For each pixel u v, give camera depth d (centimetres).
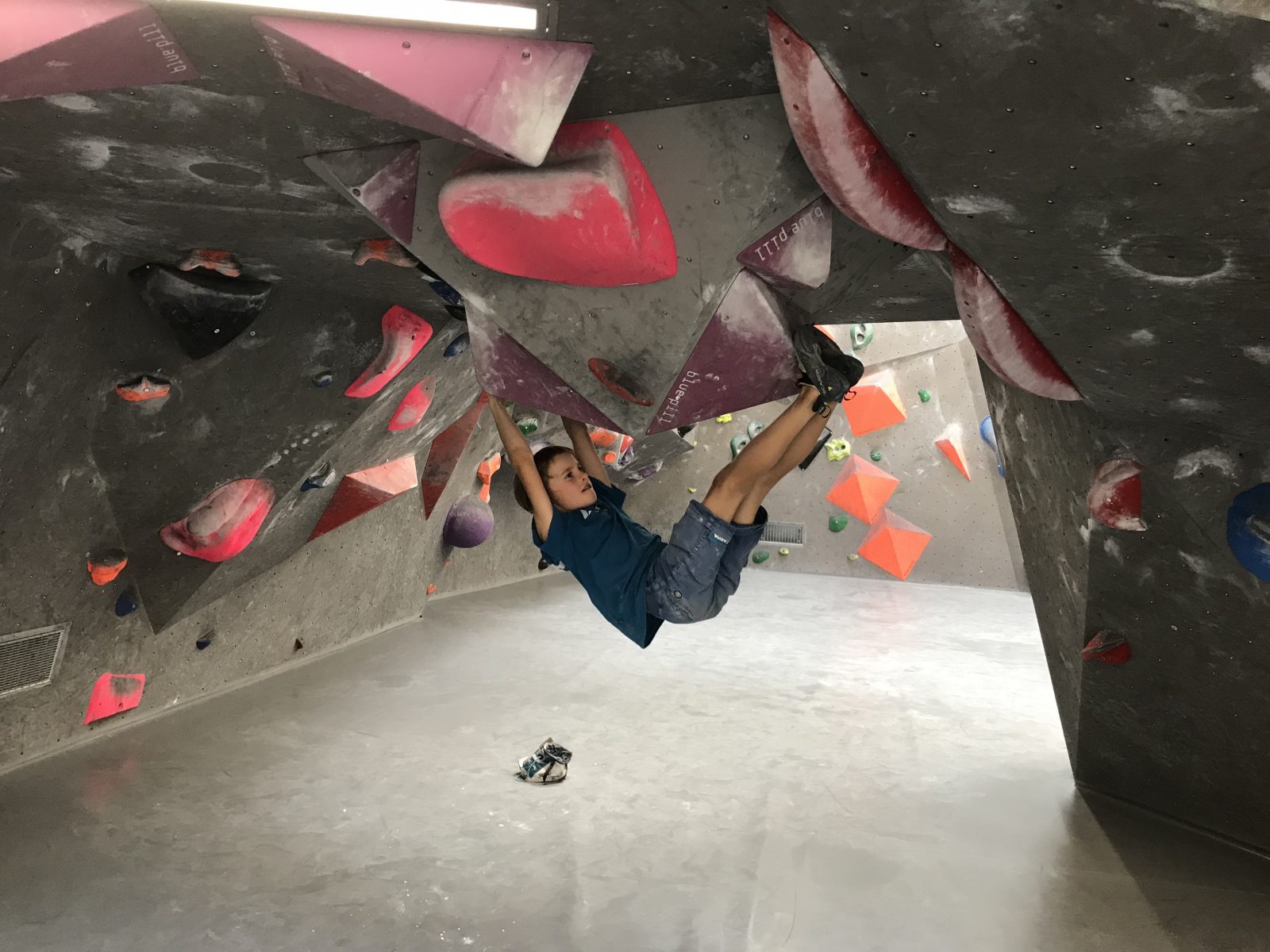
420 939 253
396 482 511
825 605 783
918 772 401
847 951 257
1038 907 286
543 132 167
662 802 356
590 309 215
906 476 909
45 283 282
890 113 155
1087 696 352
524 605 732
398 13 151
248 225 275
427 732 425
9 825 307
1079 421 273
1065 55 135
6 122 210
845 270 230
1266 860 325
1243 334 196
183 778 357
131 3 157
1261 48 125
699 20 155
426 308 374
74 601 366
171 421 349
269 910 265
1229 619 278
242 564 435
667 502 960
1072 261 185
